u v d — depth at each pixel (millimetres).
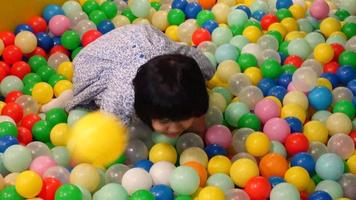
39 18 2150
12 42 2025
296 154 1530
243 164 1453
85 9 2285
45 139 1656
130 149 1551
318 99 1707
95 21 2207
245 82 1798
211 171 1495
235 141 1603
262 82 1819
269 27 2117
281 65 1977
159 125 1376
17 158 1468
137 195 1331
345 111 1673
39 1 2197
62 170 1445
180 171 1395
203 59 1766
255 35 2051
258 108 1689
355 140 1605
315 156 1540
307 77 1733
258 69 1885
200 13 2211
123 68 1598
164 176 1439
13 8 2074
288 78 1820
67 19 2137
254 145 1523
